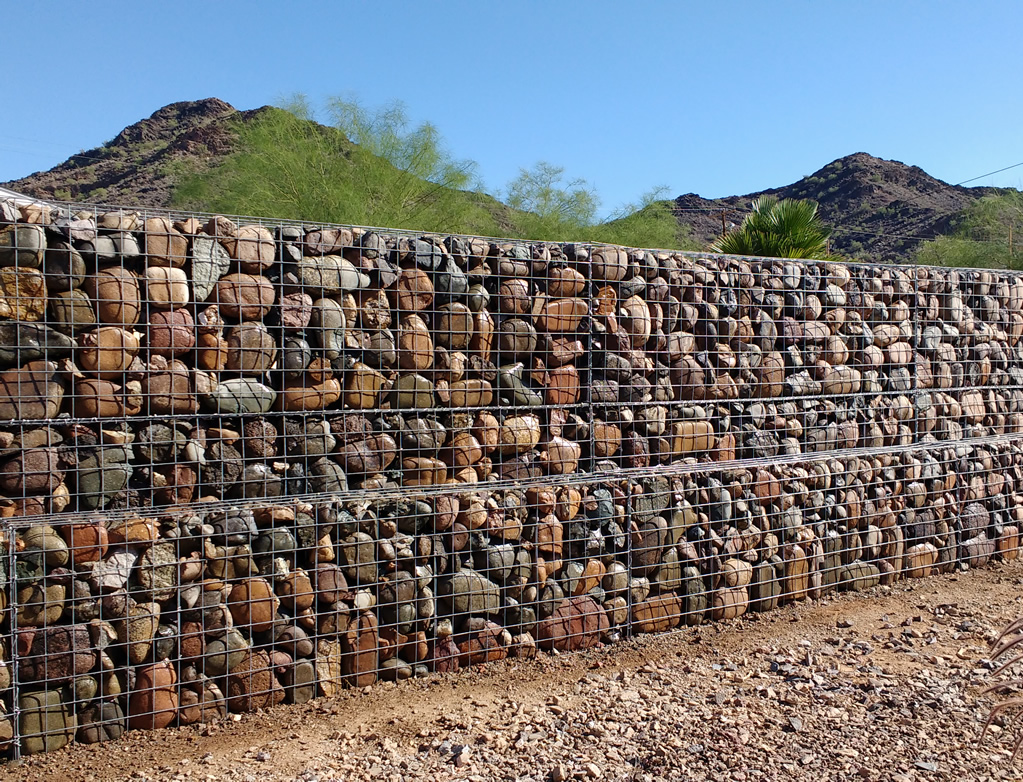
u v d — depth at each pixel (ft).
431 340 13.91
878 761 10.64
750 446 17.66
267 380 12.71
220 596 12.23
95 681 11.37
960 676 13.76
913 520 20.31
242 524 12.31
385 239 13.73
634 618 15.93
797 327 18.56
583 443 15.62
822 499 18.65
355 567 13.23
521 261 14.99
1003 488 22.29
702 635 16.11
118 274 11.46
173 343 11.80
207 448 12.17
